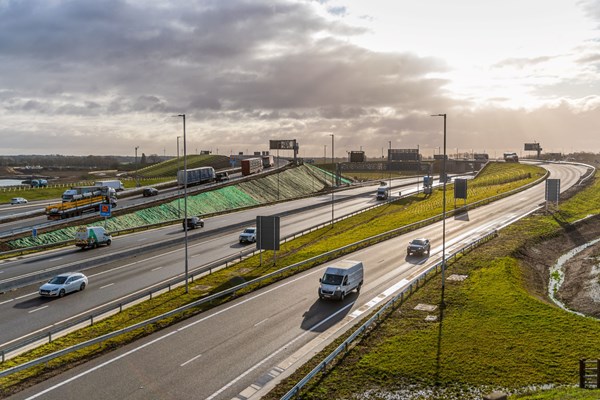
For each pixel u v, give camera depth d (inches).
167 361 1163.3
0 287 1786.4
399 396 1019.3
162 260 2340.1
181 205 3978.8
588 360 1176.2
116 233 2970.0
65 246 2645.2
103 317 1489.9
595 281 2087.8
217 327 1392.7
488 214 3592.5
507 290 1761.8
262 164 7042.3
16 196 4473.4
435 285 1838.1
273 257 2374.5
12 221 3181.6
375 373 1117.7
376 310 1553.9
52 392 1010.7
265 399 985.5
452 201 4370.1
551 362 1181.1
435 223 3329.2
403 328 1396.4
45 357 1092.5
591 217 3447.3
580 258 2554.1
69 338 1304.1
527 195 4446.4
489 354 1222.9
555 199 3572.8
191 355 1196.5
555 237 2910.9
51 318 1499.8
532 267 2338.8
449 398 1014.4
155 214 3634.4
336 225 3472.0
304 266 2137.1
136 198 4158.5
